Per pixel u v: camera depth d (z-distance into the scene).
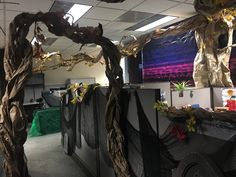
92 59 3.47
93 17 4.43
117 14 4.29
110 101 2.19
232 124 1.22
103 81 10.27
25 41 1.81
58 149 4.62
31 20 1.79
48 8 3.76
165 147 1.73
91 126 3.16
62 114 4.65
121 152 2.18
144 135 1.97
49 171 3.54
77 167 3.70
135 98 2.07
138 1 3.65
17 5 3.56
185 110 1.51
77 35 1.93
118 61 2.15
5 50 1.83
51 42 6.61
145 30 5.64
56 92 7.07
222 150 1.27
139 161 2.07
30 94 8.44
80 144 3.68
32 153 4.39
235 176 1.19
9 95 1.76
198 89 2.72
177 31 2.42
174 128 1.62
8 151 1.78
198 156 1.35
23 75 1.76
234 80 3.93
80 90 3.62
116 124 2.19
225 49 2.73
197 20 2.21
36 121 5.75
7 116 1.77
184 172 1.46
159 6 3.92
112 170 2.59
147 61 6.61
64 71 9.62
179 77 5.43
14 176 1.81
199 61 2.97
